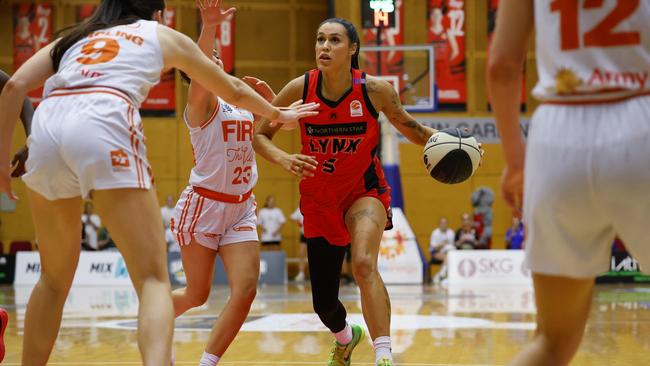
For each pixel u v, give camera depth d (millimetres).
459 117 33656
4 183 5230
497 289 23844
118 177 4852
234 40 35469
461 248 28797
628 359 8945
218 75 5484
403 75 29188
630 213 3551
